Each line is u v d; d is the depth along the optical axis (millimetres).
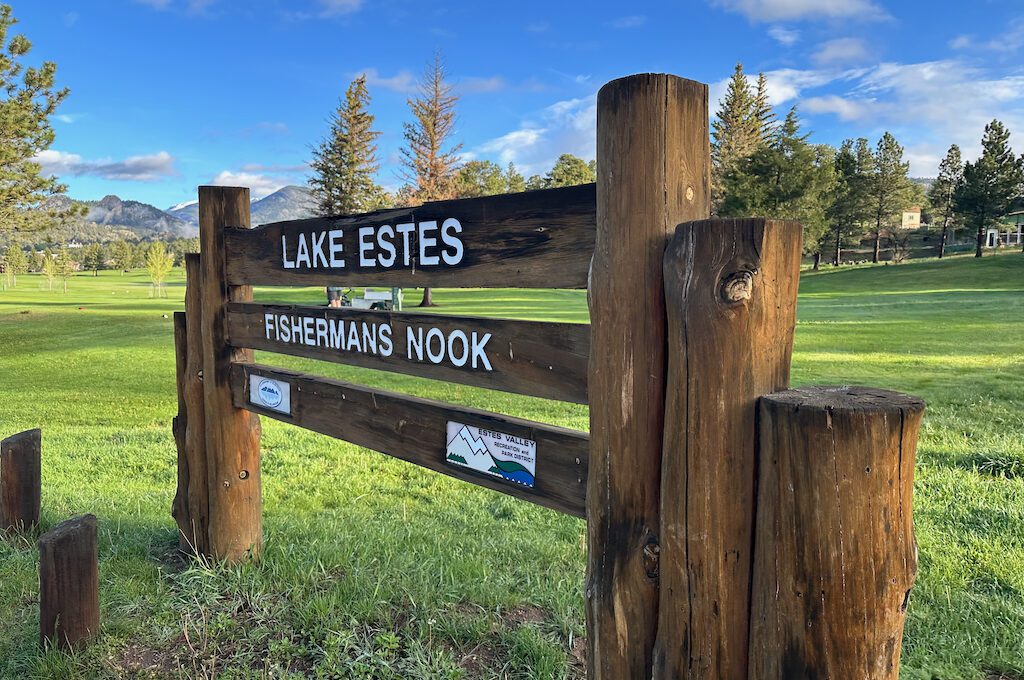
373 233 2551
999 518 3984
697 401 1393
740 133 57031
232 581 3141
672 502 1467
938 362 11281
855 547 1218
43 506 4488
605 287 1592
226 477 3330
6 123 21609
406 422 2549
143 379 12047
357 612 2816
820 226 49375
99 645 2648
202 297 3395
